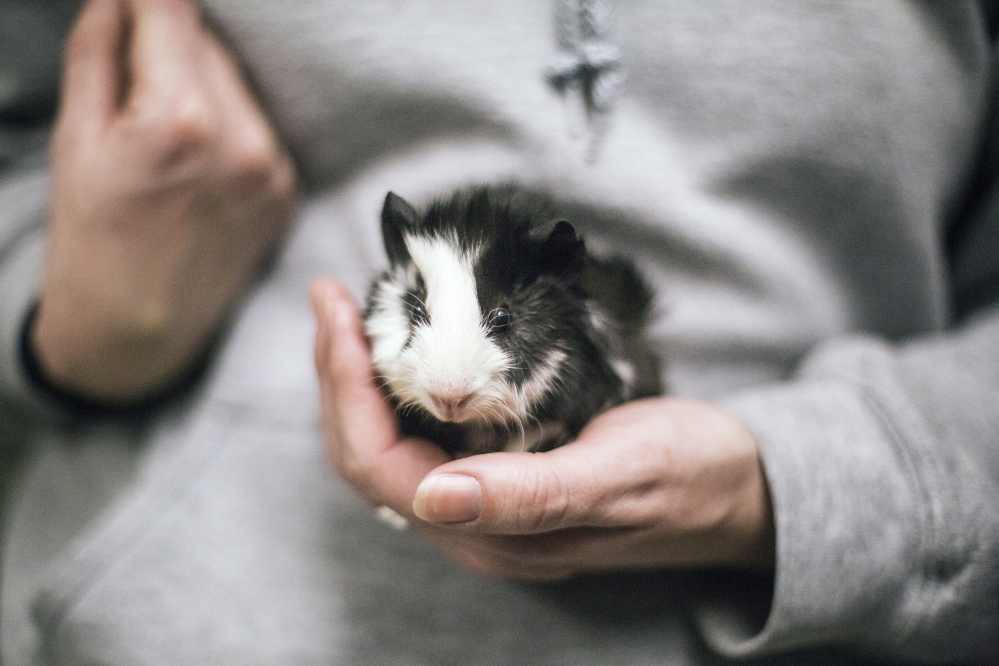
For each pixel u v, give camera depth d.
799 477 0.28
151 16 0.32
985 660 0.29
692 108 0.33
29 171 0.40
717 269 0.33
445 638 0.31
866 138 0.32
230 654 0.31
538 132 0.33
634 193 0.33
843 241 0.34
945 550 0.28
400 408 0.28
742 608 0.30
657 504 0.26
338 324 0.28
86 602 0.31
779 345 0.34
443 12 0.32
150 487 0.32
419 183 0.34
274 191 0.34
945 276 0.37
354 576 0.32
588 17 0.32
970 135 0.34
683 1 0.32
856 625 0.28
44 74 0.40
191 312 0.34
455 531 0.26
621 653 0.31
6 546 0.39
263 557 0.32
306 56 0.33
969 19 0.32
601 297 0.29
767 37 0.32
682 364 0.34
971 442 0.29
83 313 0.32
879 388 0.30
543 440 0.28
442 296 0.27
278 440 0.33
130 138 0.30
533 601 0.31
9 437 0.59
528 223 0.28
